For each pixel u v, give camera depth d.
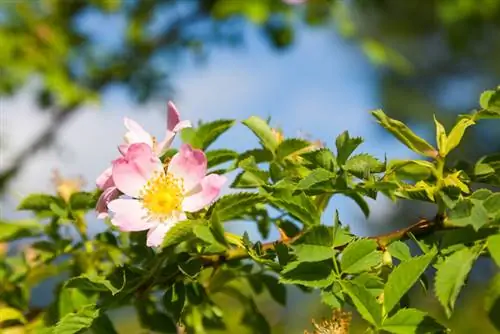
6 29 1.86
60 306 0.85
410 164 0.81
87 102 1.82
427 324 0.76
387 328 0.76
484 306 0.77
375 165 0.79
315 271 0.77
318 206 0.82
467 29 2.23
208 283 0.86
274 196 0.79
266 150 0.84
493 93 0.79
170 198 0.80
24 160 1.79
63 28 1.93
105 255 0.87
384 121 0.80
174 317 0.81
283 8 1.75
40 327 0.85
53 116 1.86
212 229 0.77
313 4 1.80
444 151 0.79
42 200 0.85
